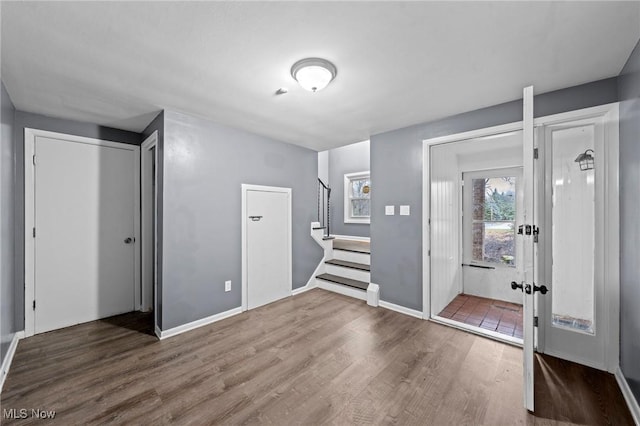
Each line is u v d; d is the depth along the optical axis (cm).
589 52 165
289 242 376
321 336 256
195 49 162
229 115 271
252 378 192
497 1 125
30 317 258
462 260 400
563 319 219
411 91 219
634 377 161
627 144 174
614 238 192
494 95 226
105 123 295
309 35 150
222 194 300
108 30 144
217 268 295
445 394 176
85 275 292
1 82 196
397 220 318
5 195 213
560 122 215
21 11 128
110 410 161
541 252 225
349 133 335
